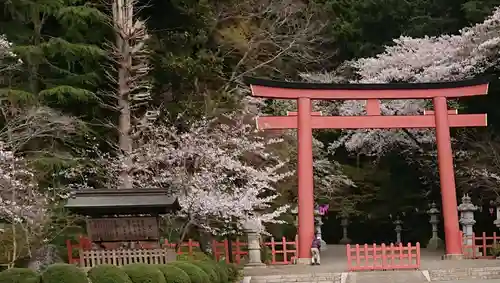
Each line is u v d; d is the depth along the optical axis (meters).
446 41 24.45
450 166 19.48
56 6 17.33
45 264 12.88
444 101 19.73
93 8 17.56
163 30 20.92
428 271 16.12
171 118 19.34
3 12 17.98
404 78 24.41
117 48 17.42
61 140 17.22
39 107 15.16
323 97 19.59
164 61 19.58
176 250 15.16
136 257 11.91
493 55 22.16
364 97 19.75
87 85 18.58
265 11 23.97
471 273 16.25
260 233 19.39
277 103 25.06
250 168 17.70
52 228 14.55
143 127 17.05
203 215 15.84
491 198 24.62
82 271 8.31
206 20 21.20
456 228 19.25
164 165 17.33
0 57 14.62
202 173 16.27
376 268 16.75
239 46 22.42
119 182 16.11
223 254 18.33
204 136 17.22
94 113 18.48
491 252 20.12
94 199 12.09
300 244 18.86
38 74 17.86
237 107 21.11
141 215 12.35
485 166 22.84
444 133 19.56
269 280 15.88
